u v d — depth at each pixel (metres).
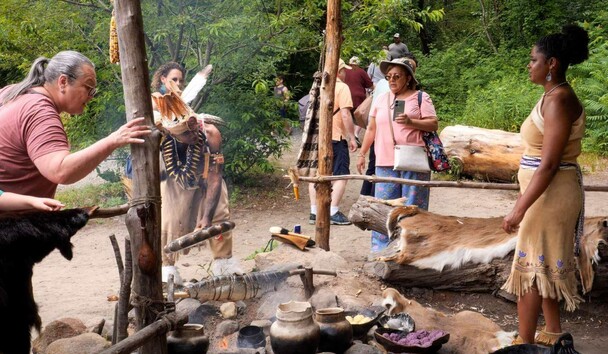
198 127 4.87
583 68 14.21
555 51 3.91
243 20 8.99
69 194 10.00
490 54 19.14
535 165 4.05
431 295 5.29
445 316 4.66
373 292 5.09
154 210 3.24
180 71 5.08
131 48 3.17
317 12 9.55
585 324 4.95
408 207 5.45
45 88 3.20
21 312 3.01
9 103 3.16
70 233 2.95
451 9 21.80
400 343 3.99
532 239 4.07
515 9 19.23
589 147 11.92
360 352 3.90
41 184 3.24
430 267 5.15
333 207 8.16
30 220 2.87
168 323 3.22
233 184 10.20
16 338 3.02
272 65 9.73
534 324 4.18
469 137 10.43
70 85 3.18
